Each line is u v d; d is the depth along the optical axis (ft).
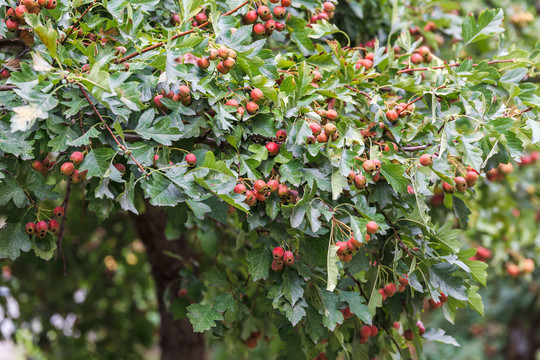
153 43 7.37
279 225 7.38
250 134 7.50
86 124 6.97
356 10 10.90
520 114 7.79
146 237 13.39
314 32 9.01
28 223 7.44
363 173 7.38
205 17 8.17
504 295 27.30
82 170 6.50
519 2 16.52
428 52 9.82
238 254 10.59
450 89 7.93
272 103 7.67
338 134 7.43
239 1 8.27
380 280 8.13
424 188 7.48
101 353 18.89
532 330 29.53
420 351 9.05
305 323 7.86
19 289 16.43
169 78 6.59
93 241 18.74
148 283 19.38
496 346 30.12
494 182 13.65
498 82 8.43
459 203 8.95
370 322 7.69
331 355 8.99
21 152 6.63
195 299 11.80
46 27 6.17
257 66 7.18
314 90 7.32
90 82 6.04
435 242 8.04
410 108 8.22
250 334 11.93
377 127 7.97
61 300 18.02
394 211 8.27
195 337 14.48
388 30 11.70
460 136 7.37
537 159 15.57
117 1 7.43
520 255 15.35
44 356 17.84
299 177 7.05
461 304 8.49
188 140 7.56
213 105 7.20
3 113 7.16
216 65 7.32
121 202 6.52
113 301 19.69
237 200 6.62
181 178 6.67
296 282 7.44
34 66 5.98
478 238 15.56
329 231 7.42
